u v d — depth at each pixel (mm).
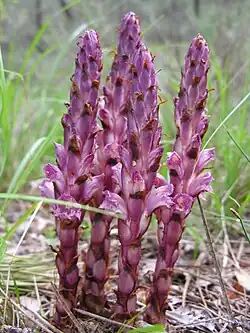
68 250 245
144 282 325
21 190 508
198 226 394
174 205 233
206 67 229
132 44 242
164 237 244
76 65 228
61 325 255
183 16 1042
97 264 263
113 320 255
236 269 345
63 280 251
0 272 299
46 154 529
